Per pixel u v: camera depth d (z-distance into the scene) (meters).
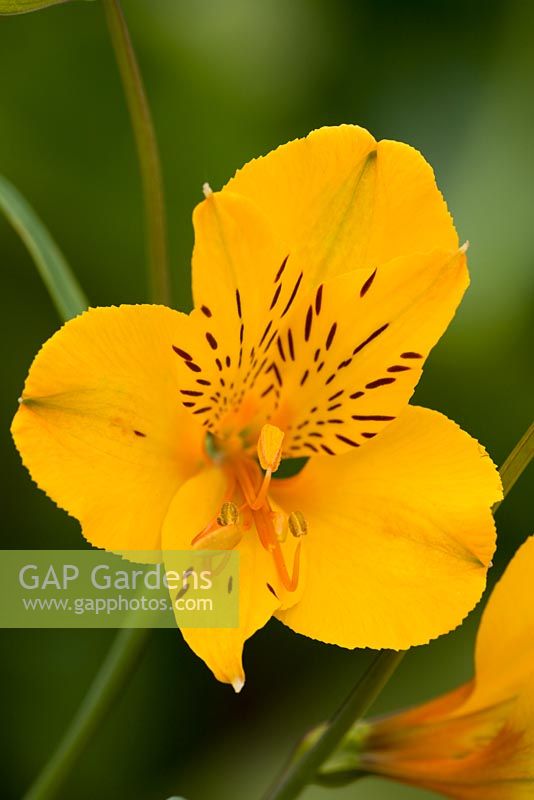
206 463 0.39
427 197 0.38
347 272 0.38
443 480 0.38
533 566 0.38
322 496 0.38
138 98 0.41
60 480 0.37
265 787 0.47
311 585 0.38
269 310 0.38
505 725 0.39
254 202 0.38
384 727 0.40
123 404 0.37
